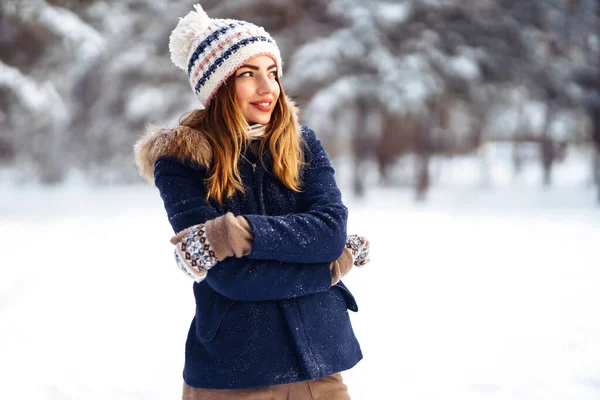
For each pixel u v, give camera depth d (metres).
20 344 4.40
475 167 28.22
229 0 20.33
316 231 1.71
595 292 6.00
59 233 11.16
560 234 10.73
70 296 6.00
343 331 1.82
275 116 1.88
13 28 18.95
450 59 19.45
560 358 3.98
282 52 20.31
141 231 11.46
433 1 19.64
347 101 18.36
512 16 21.56
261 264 1.66
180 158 1.78
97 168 25.61
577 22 23.39
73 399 3.36
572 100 22.00
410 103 18.41
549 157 23.31
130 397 3.40
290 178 1.83
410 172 24.86
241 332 1.71
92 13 24.66
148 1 24.88
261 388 1.73
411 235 10.66
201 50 1.84
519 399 3.30
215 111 1.84
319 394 1.77
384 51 18.95
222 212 1.78
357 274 7.07
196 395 1.76
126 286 6.51
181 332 4.73
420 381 3.60
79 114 25.33
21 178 25.69
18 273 7.25
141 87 23.09
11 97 18.61
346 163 27.14
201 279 1.66
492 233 10.95
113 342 4.46
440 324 4.90
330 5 19.91
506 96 21.34
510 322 4.93
